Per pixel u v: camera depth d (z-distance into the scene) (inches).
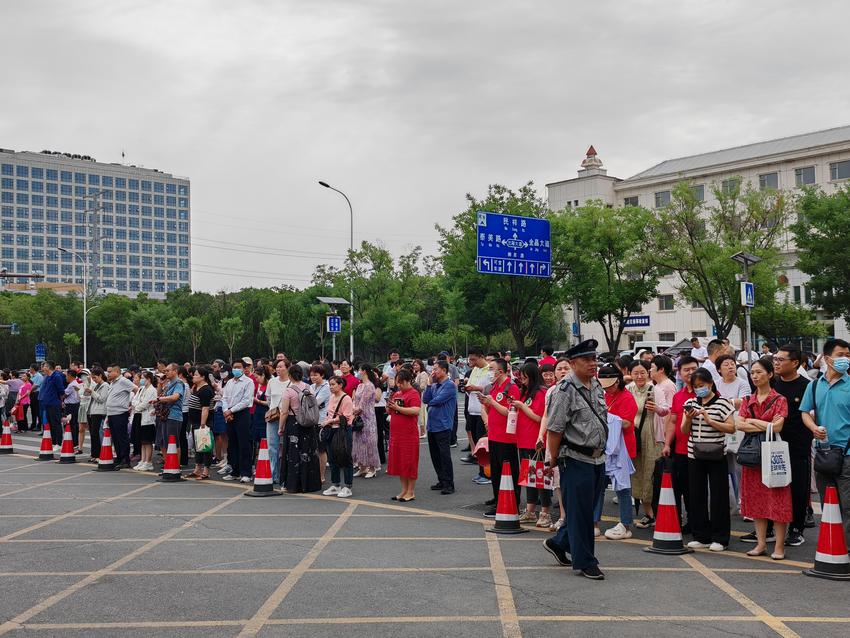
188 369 587.5
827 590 240.8
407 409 411.8
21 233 6141.7
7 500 428.8
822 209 1306.6
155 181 6781.5
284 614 219.5
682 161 2677.2
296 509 396.2
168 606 228.7
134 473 544.1
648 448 338.0
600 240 1369.3
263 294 3134.8
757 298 1293.1
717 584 248.4
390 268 1930.4
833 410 275.1
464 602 229.9
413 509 394.9
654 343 1322.6
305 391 453.4
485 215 1062.4
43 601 235.1
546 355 516.1
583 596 235.5
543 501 342.0
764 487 280.5
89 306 3009.4
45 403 701.9
